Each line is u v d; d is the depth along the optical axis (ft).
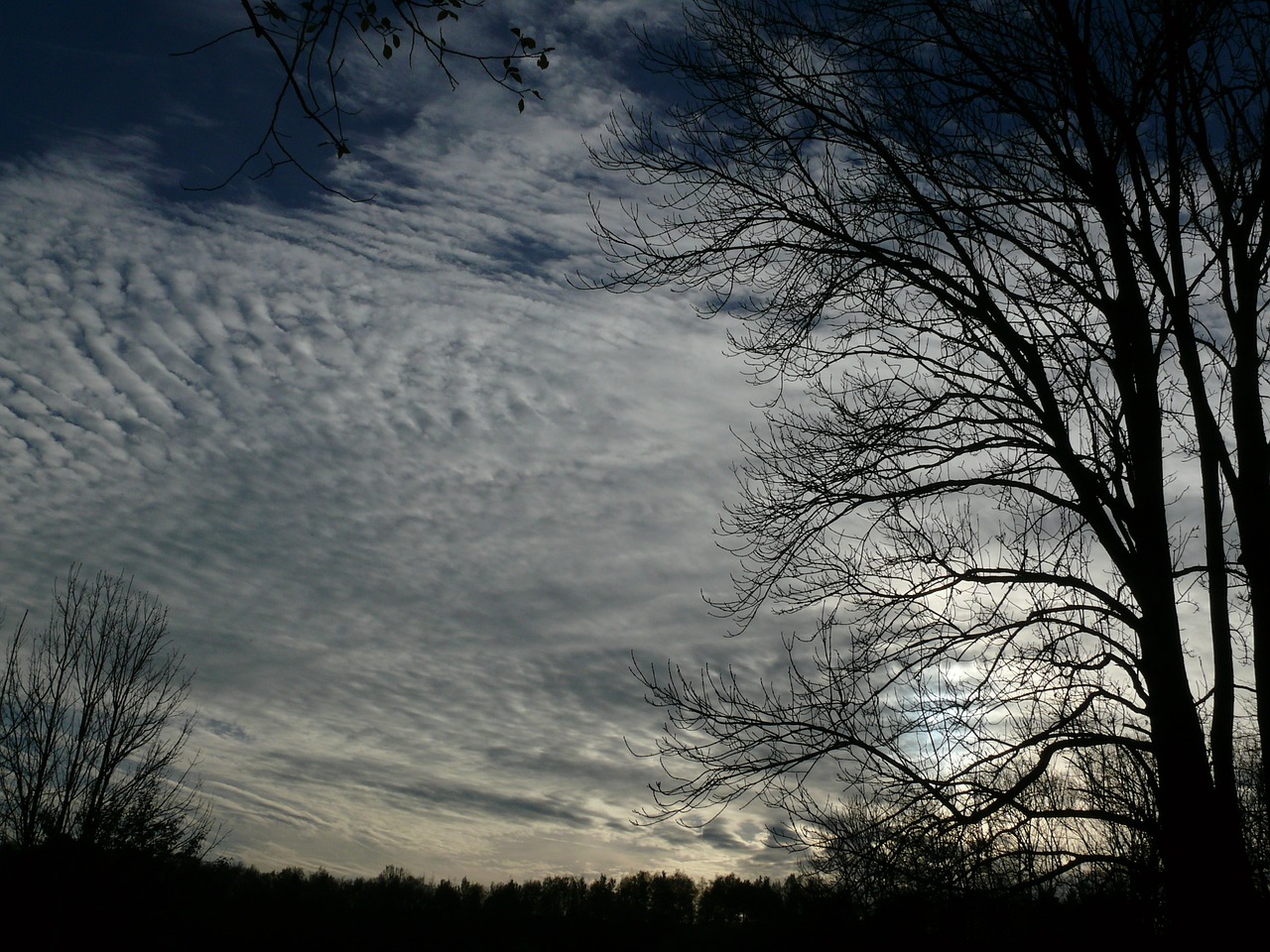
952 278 29.86
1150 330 28.45
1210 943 24.04
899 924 27.02
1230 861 24.93
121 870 65.26
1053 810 26.76
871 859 27.14
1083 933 26.84
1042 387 29.60
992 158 29.32
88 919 63.46
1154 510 27.66
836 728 28.71
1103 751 31.58
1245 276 27.68
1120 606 27.68
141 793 67.92
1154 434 28.07
